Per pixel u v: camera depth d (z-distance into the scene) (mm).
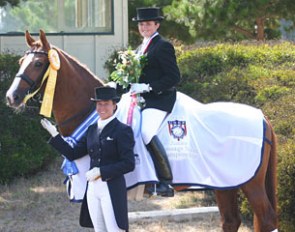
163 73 10430
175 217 13586
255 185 10664
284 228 11938
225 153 10578
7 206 14750
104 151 9773
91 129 10023
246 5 27719
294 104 14023
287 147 12211
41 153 17250
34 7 22141
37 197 15391
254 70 16859
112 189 9766
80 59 22578
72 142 10180
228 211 11188
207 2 28172
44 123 10008
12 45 21953
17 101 9883
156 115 10383
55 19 22359
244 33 31578
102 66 22609
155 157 10328
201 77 17969
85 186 10195
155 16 10430
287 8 28234
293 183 11844
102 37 22672
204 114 10719
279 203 11914
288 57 18234
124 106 10523
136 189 10562
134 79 10383
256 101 15031
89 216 10195
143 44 10641
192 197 15242
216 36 29859
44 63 10094
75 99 10492
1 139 16562
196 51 18875
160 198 15305
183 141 10477
